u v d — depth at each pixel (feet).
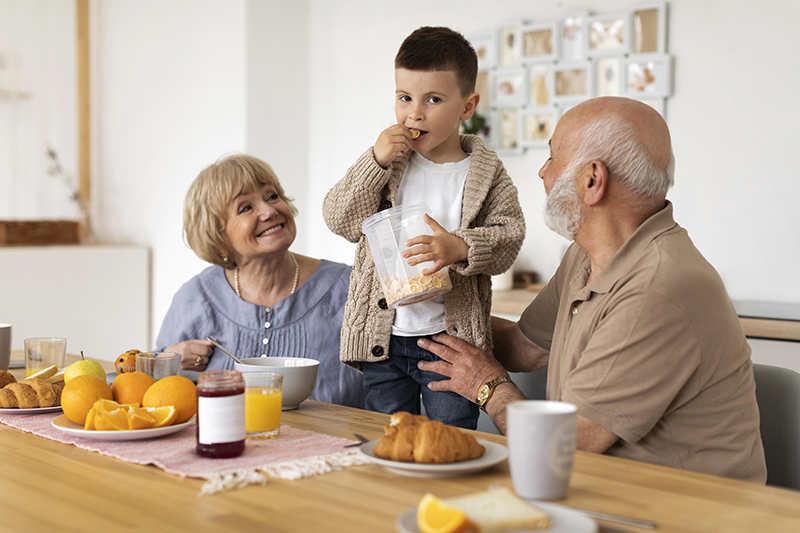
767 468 4.24
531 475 2.55
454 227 4.89
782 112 8.76
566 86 10.22
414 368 5.00
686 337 3.51
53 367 4.30
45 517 2.38
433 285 4.34
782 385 4.25
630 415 3.49
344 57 12.30
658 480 2.81
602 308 3.82
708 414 3.64
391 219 4.38
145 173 13.19
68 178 13.70
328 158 12.55
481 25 10.96
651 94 9.54
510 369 5.38
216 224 5.89
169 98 12.79
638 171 3.82
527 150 10.65
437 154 5.09
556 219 4.09
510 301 9.04
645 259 3.75
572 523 2.25
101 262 12.33
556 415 2.54
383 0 11.86
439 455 2.78
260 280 6.11
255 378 3.39
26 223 11.95
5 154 12.86
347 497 2.58
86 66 13.74
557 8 10.27
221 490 2.64
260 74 11.86
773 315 7.75
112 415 3.36
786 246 8.80
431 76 4.67
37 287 11.54
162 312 12.94
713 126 9.21
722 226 9.21
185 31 12.50
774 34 8.77
